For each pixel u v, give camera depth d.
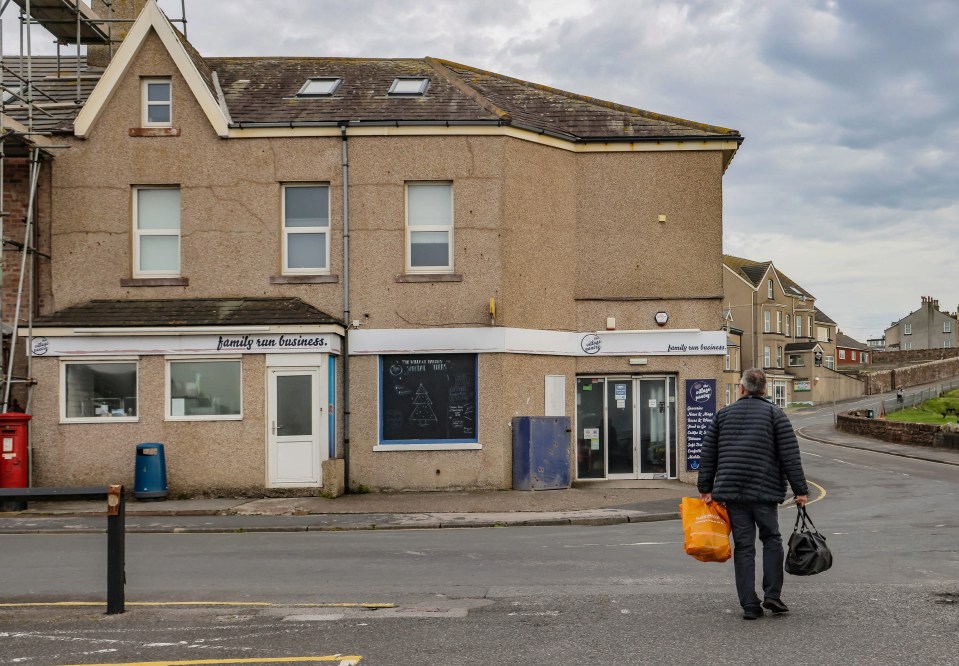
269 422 16.33
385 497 16.23
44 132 17.44
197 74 17.42
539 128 17.86
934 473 24.36
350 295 17.28
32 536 12.67
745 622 6.85
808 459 30.23
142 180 17.44
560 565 9.65
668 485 17.95
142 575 9.33
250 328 16.23
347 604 7.73
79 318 16.45
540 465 17.17
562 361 18.34
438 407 17.19
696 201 18.84
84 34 21.66
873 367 99.69
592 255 18.75
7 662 6.08
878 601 7.51
